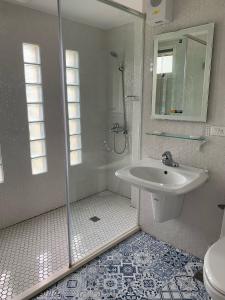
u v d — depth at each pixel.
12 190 2.30
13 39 2.09
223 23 1.51
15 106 2.19
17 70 2.16
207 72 1.60
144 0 1.93
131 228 2.25
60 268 1.77
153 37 1.89
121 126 2.46
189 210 1.87
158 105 1.94
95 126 2.51
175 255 1.93
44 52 2.32
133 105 2.29
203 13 1.59
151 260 1.87
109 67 2.44
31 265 1.82
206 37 1.58
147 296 1.54
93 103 2.44
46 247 2.03
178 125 1.84
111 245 2.01
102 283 1.64
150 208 2.16
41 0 2.02
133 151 2.35
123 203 2.48
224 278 1.08
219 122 1.61
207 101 1.64
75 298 1.52
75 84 2.23
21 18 2.12
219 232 1.74
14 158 2.26
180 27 1.72
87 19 2.10
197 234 1.86
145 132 2.09
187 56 1.70
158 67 1.90
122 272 1.74
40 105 2.38
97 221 2.29
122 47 2.29
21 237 2.18
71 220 2.13
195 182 1.53
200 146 1.73
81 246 1.99
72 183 2.22
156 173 1.84
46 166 2.53
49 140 2.50
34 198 2.49
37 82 2.32
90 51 2.28
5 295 1.55
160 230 2.12
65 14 1.95
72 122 2.23
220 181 1.67
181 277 1.70
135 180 1.57
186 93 1.75
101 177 2.58
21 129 2.27
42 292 1.56
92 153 2.48
